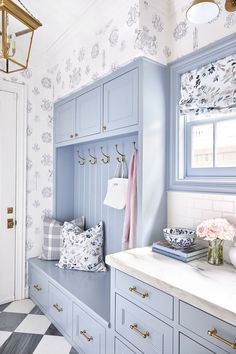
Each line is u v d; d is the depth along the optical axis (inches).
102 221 96.2
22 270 103.8
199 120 71.7
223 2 62.7
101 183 98.0
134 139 83.2
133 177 75.7
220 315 37.2
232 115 64.5
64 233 96.9
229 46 61.5
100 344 62.8
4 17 47.2
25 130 104.3
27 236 106.0
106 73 80.8
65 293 77.3
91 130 88.1
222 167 66.1
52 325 85.1
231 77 61.9
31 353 71.4
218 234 54.6
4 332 81.0
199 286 44.5
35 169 108.1
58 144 108.5
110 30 78.9
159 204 74.0
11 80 100.7
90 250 90.8
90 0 73.9
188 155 74.2
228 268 53.9
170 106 74.8
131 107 72.2
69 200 114.3
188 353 42.4
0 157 98.3
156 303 48.1
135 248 70.6
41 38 94.0
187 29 70.7
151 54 71.1
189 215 69.9
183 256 57.5
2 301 99.3
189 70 71.2
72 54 97.9
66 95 102.3
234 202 60.1
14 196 102.1
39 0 73.5
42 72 109.3
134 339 52.8
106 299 71.2
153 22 71.9
